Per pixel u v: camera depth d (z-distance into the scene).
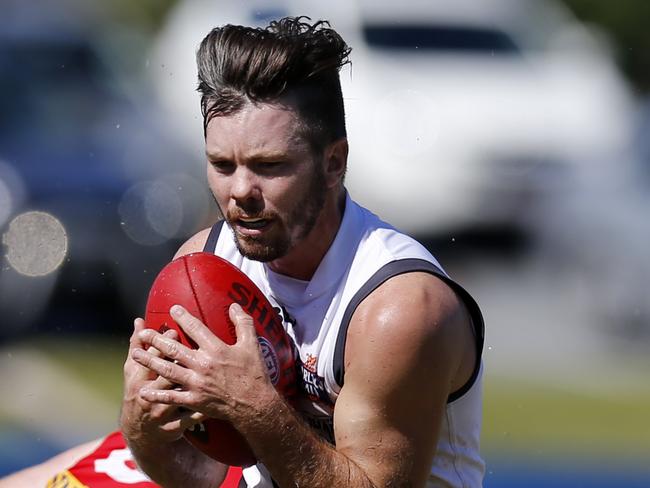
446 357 11.60
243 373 11.03
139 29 58.62
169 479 12.39
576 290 36.28
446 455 12.47
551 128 37.38
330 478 11.14
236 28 11.42
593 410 27.27
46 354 29.31
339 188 12.00
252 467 13.12
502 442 24.19
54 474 14.62
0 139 31.28
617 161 37.69
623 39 65.38
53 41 35.19
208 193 31.02
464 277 37.12
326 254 11.93
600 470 22.27
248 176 11.27
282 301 12.16
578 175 37.19
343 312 11.78
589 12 66.12
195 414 11.40
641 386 29.98
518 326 34.66
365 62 37.12
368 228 12.15
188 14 41.00
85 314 30.00
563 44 40.81
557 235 36.91
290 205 11.37
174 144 32.22
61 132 32.00
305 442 11.12
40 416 24.91
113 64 35.66
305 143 11.33
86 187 29.84
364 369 11.45
